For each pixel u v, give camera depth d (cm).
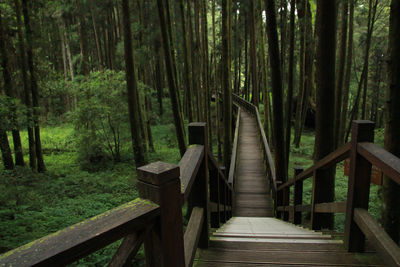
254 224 448
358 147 202
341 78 797
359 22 1877
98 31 1991
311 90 1997
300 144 1695
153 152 1520
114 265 92
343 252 225
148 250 107
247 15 1780
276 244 243
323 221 391
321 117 387
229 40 977
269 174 815
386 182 273
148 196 105
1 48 916
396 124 265
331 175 428
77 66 2591
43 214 625
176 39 1683
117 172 1162
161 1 729
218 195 301
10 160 948
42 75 1603
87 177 1053
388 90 269
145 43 1368
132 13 1479
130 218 89
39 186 842
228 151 933
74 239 73
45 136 1706
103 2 1579
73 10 1736
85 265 399
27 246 69
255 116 1744
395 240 273
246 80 2430
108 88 1292
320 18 362
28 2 1027
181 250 115
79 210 690
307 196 875
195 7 1509
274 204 668
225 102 905
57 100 2372
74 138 1512
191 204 210
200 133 194
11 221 567
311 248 235
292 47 887
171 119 2262
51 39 2173
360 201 212
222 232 308
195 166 157
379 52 2030
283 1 1169
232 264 212
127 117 1313
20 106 807
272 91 587
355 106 1368
